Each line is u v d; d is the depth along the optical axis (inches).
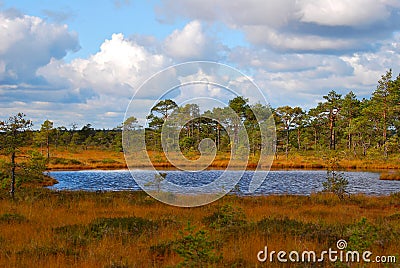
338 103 3427.7
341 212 701.3
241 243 412.8
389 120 2967.5
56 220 578.2
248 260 357.4
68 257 373.4
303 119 3284.9
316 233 465.1
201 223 547.8
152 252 395.9
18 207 702.5
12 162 834.8
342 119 3444.9
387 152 2625.5
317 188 1288.1
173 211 681.6
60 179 1596.9
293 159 2434.8
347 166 2176.4
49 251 390.3
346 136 3356.3
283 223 514.9
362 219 447.5
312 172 1883.6
